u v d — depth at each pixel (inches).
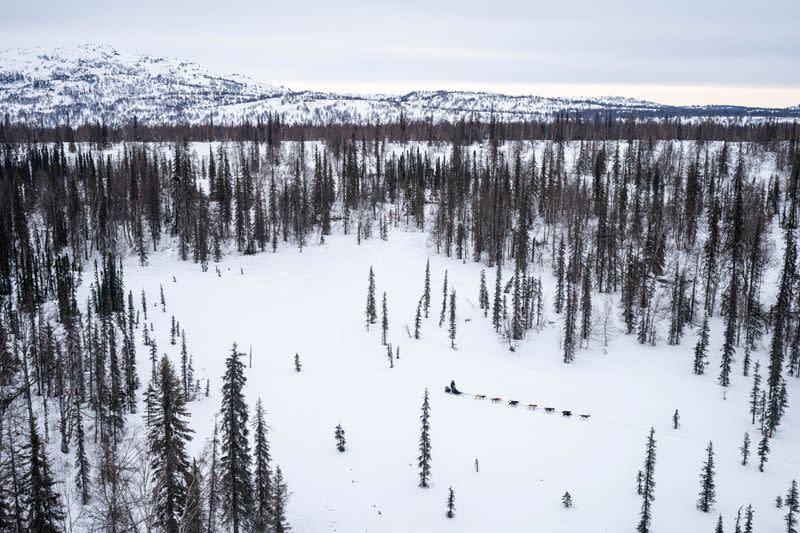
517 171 7460.6
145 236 7647.6
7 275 5984.3
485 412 4079.7
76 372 3759.8
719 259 5728.3
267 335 5290.4
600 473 3393.2
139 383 4207.7
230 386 2335.1
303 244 7396.7
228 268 6835.6
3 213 6771.7
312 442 3656.5
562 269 5403.5
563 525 2942.9
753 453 3607.3
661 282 5659.5
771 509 3073.3
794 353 4498.0
